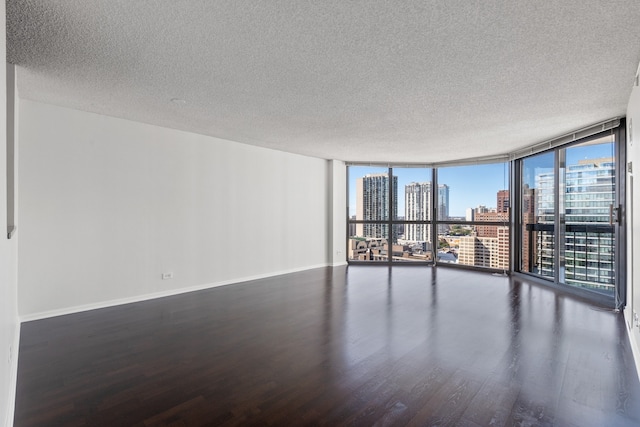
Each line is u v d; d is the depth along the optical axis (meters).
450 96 3.20
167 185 4.57
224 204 5.25
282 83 2.93
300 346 2.88
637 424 1.85
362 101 3.37
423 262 7.24
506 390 2.19
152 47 2.32
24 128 3.45
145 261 4.36
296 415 1.92
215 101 3.42
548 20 1.95
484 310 3.92
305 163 6.63
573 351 2.78
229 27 2.06
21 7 1.84
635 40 2.16
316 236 6.87
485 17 1.92
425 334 3.16
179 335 3.12
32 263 3.50
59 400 2.05
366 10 1.87
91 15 1.93
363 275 6.04
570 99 3.26
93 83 2.96
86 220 3.87
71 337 3.05
